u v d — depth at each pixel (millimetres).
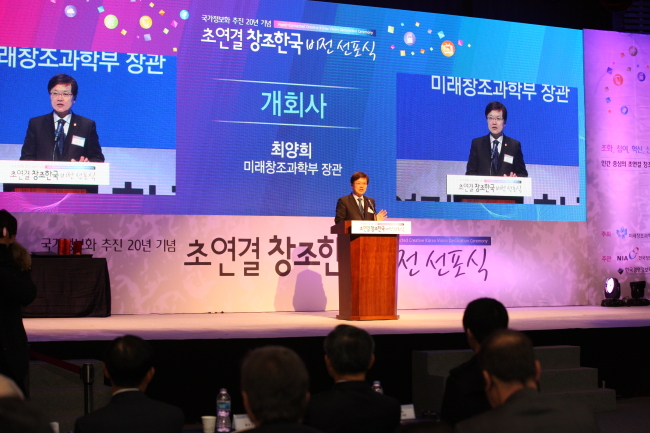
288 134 7723
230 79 7598
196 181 7469
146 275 7301
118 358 2344
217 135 7539
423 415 3174
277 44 7750
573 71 8680
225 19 7617
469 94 8297
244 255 7555
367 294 5973
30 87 7113
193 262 7426
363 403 2434
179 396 4590
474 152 8273
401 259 7984
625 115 8781
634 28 9062
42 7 7180
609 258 8633
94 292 6652
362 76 7965
